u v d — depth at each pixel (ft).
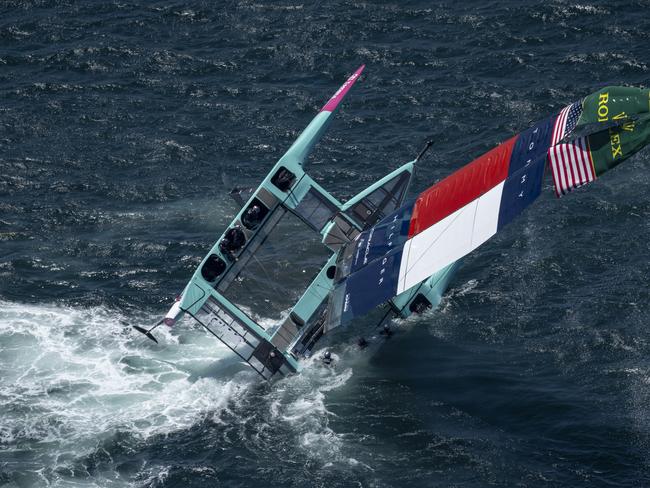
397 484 551.18
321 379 647.56
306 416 609.42
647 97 448.24
